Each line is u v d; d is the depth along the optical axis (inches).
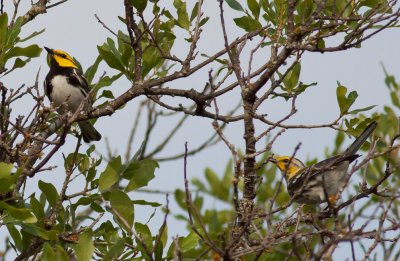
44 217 445.4
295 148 349.1
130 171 456.4
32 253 441.1
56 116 551.8
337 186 493.4
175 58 496.1
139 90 494.3
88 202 449.7
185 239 422.9
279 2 506.6
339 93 482.0
